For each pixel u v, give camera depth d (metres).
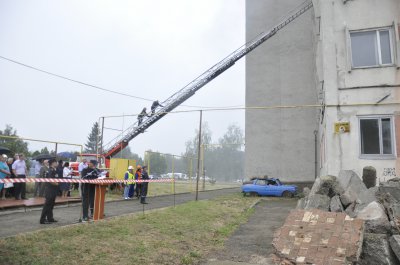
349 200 8.75
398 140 12.70
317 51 17.12
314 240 6.87
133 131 23.34
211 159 86.81
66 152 22.73
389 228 7.17
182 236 8.80
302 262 6.48
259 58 27.91
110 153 23.17
